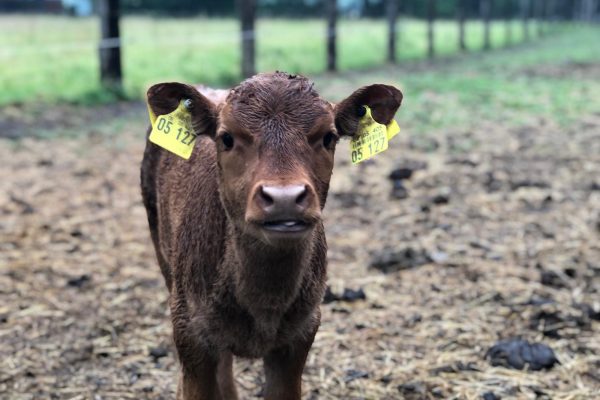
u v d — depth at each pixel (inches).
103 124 472.7
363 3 2217.0
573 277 238.7
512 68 903.7
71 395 175.9
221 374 164.9
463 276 241.3
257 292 129.9
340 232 284.7
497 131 487.5
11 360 189.8
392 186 345.4
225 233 133.0
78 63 671.1
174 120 137.3
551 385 179.3
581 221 295.0
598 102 612.1
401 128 490.9
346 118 139.3
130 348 196.5
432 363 189.9
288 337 137.5
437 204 318.7
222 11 1786.4
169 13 1739.7
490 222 295.7
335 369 187.0
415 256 253.9
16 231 277.9
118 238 275.6
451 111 557.6
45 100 531.8
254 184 116.1
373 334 204.2
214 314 134.8
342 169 381.7
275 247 124.3
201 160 151.1
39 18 1408.7
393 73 819.4
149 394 176.6
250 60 658.8
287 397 144.1
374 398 175.5
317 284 138.9
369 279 239.8
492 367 187.3
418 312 216.8
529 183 345.4
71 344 198.1
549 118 536.1
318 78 738.2
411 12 2329.0
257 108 122.7
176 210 154.5
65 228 283.4
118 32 579.2
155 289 232.2
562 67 917.2
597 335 201.9
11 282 234.2
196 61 751.7
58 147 413.1
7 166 369.7
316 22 1600.6
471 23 2187.5
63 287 232.7
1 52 716.7
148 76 646.5
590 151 423.5
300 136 121.1
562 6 3208.7
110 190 334.6
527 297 224.7
